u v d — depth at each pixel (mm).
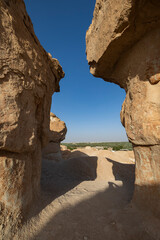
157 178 2613
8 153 2295
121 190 4691
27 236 2098
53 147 10578
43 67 3596
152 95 2742
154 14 2359
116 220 2717
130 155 13430
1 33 2158
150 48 2723
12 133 2199
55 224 2514
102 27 3221
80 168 7504
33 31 3297
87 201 3566
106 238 2291
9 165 2270
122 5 2312
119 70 3848
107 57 3525
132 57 3162
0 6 2180
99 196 3969
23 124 2527
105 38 3121
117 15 2508
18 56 2461
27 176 2729
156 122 2613
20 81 2473
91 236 2334
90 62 4441
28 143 2650
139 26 2578
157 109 2643
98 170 7621
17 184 2383
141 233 2279
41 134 3791
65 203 3330
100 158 8984
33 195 3014
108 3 2836
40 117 3629
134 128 3160
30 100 2826
